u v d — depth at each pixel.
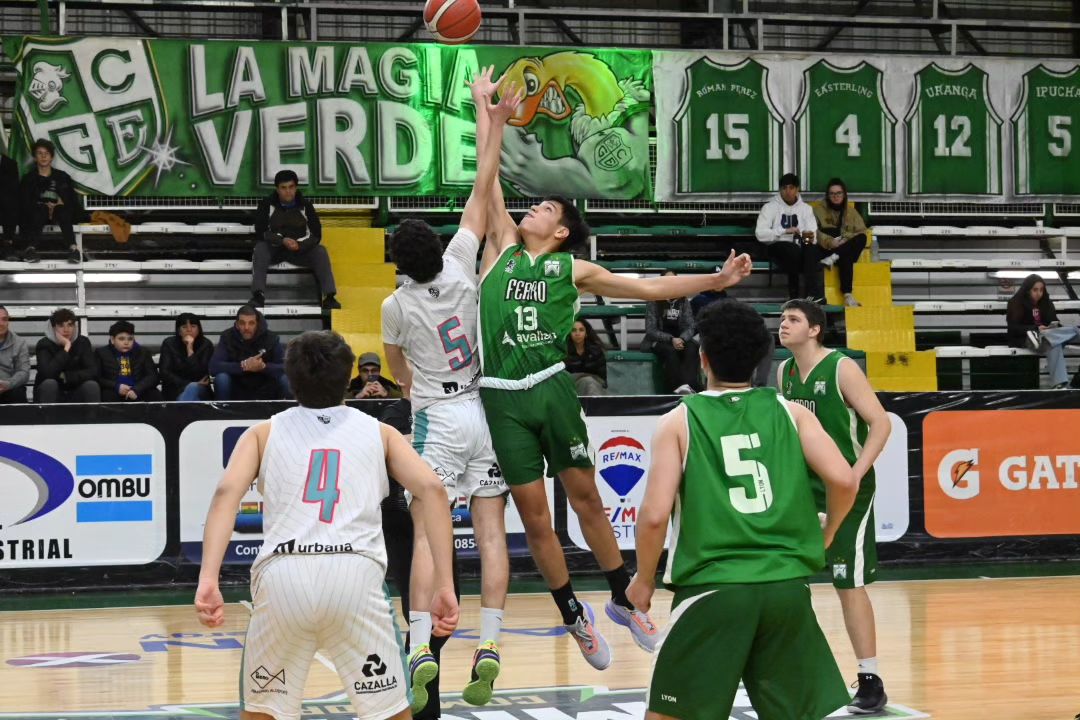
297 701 6.64
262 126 23.09
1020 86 25.78
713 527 6.62
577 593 16.53
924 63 25.47
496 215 9.64
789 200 24.14
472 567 18.02
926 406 18.97
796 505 6.73
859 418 10.18
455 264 9.36
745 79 24.83
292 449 6.71
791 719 6.57
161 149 22.81
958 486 19.05
